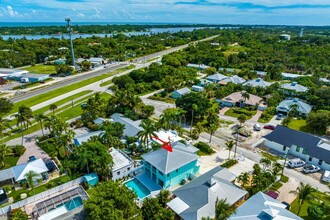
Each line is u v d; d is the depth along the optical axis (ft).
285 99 352.08
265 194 151.23
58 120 232.73
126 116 281.13
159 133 239.30
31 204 160.04
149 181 178.29
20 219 136.98
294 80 445.78
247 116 307.37
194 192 151.33
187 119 292.81
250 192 167.02
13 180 179.73
